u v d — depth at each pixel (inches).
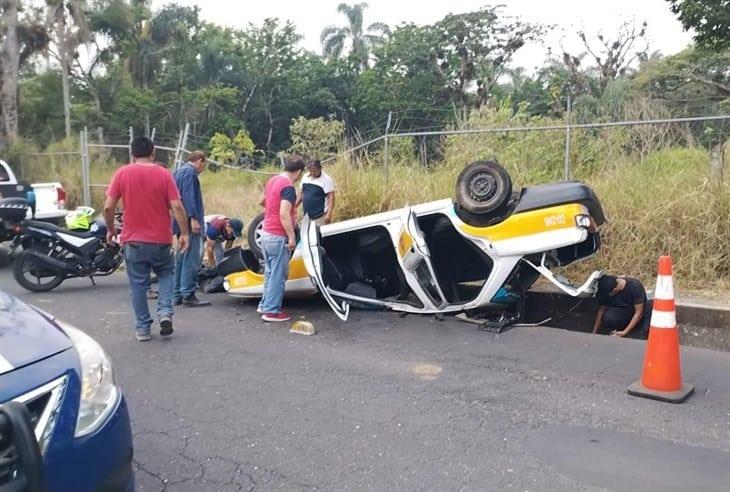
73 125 1390.3
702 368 214.8
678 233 310.8
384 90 1759.4
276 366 226.2
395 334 261.9
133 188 249.1
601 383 203.2
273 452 162.4
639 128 364.5
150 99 1595.7
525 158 393.1
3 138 986.7
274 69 2009.1
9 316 131.5
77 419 113.0
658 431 169.0
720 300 273.0
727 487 141.3
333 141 609.9
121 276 412.5
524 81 1663.4
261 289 310.2
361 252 313.0
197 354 241.4
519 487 143.0
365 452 161.2
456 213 271.7
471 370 217.8
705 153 334.3
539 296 300.8
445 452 160.2
